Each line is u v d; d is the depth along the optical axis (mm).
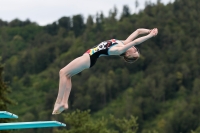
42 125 33500
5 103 67812
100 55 33688
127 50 34031
